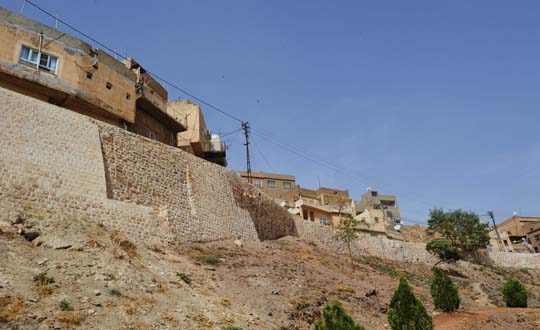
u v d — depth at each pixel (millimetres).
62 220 18516
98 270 15602
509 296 32781
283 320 18516
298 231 45031
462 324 23188
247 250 29203
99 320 12742
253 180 77312
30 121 21953
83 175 22797
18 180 19500
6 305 11812
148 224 23578
